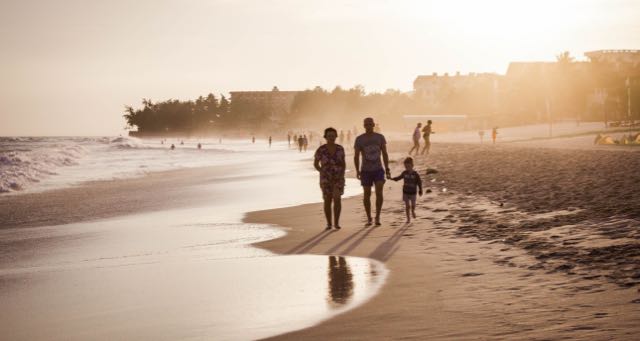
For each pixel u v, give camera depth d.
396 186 19.47
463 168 23.56
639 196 11.57
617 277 5.96
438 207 13.57
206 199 19.73
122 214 16.80
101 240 11.91
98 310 6.34
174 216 15.38
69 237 12.64
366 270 7.57
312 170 33.84
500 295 5.75
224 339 5.00
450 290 6.16
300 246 9.77
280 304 6.10
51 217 16.84
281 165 41.72
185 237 11.59
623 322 4.49
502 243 8.63
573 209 10.97
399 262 7.92
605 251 7.19
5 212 18.36
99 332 5.49
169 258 9.38
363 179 11.93
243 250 9.70
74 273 8.55
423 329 4.82
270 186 23.61
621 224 8.78
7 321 6.07
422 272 7.20
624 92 107.81
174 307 6.26
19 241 12.38
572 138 54.84
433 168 23.94
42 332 5.61
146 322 5.74
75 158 57.47
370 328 4.98
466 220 11.26
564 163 22.22
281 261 8.55
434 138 81.44
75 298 6.96
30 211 18.50
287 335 4.98
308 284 6.96
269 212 14.88
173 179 31.53
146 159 60.78
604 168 18.75
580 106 119.94
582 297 5.38
